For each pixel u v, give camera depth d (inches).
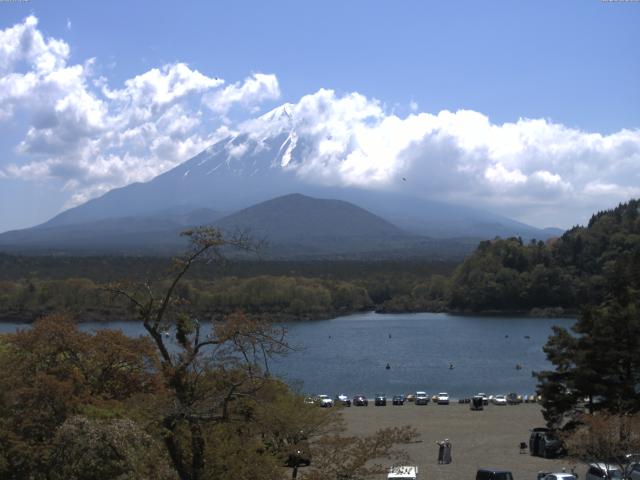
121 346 1169.4
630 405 1953.7
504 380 4439.0
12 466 939.3
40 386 1015.0
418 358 5290.4
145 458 924.6
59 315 1279.5
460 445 2378.2
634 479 1370.6
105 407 1021.2
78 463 892.0
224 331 976.9
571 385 2057.1
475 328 7362.2
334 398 3592.5
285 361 5064.0
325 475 1007.0
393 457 1808.6
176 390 972.6
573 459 1497.3
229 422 970.7
